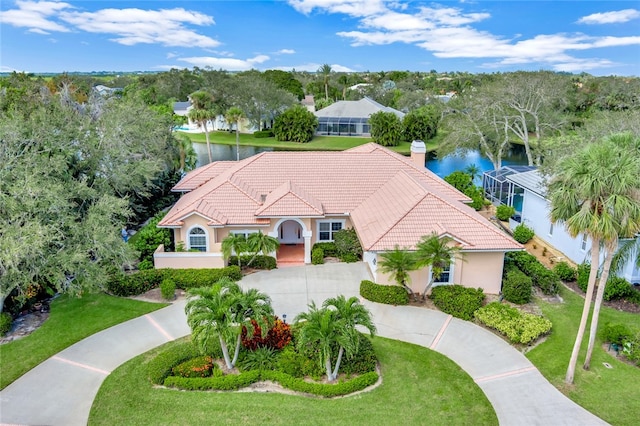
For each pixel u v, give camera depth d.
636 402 17.70
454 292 25.38
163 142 44.62
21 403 17.56
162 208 42.97
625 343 20.56
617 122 36.31
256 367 19.28
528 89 56.00
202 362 19.33
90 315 24.27
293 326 22.14
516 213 40.84
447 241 25.84
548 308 25.25
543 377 19.31
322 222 32.69
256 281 28.34
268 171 34.66
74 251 22.70
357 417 16.81
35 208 21.97
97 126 32.59
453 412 17.23
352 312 18.36
